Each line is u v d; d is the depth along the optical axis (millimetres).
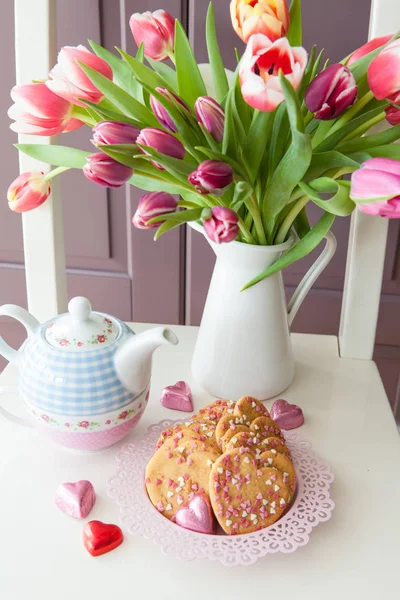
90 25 974
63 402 713
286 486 678
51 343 733
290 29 729
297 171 688
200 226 781
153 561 662
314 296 1131
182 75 735
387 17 814
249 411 738
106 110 706
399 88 646
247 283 795
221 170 629
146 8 959
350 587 643
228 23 959
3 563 655
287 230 792
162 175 711
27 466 755
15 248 1137
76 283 1156
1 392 782
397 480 755
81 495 695
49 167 889
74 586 638
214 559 635
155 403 852
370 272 920
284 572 654
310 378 918
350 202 665
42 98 714
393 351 1167
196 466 688
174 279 1139
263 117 693
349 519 706
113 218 1101
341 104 648
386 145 714
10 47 997
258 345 828
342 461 776
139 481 710
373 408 866
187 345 983
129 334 759
